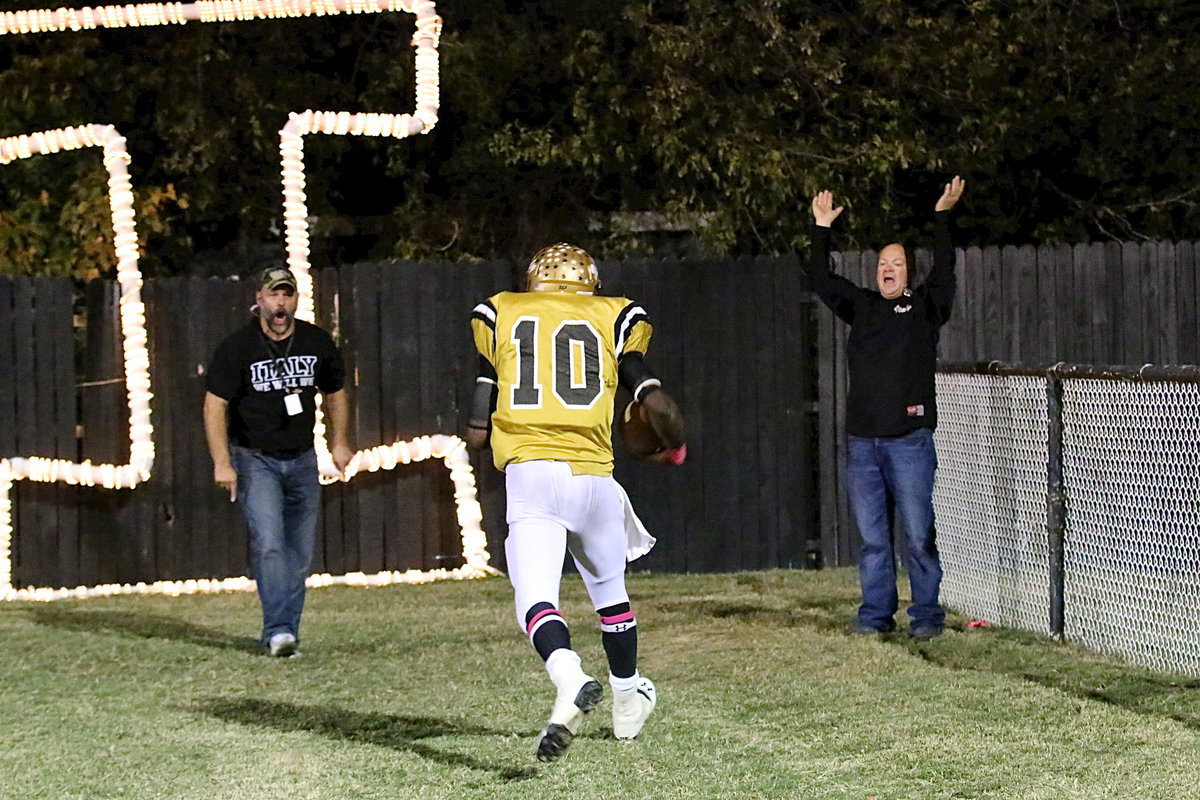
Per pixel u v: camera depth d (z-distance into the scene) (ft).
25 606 80.38
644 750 45.96
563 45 121.80
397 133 86.74
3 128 111.45
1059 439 62.59
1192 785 41.16
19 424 84.79
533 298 43.93
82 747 47.60
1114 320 87.81
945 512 73.20
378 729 49.55
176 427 86.12
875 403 63.98
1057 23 120.67
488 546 88.28
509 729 49.11
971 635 65.00
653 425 42.09
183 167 114.93
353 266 87.30
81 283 106.63
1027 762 43.80
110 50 117.39
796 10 120.37
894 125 118.42
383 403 87.51
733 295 88.12
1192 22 123.03
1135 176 125.49
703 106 116.26
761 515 88.17
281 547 64.69
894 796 40.60
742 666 58.70
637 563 87.71
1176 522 60.13
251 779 43.50
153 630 71.31
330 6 86.38
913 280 88.89
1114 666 57.72
